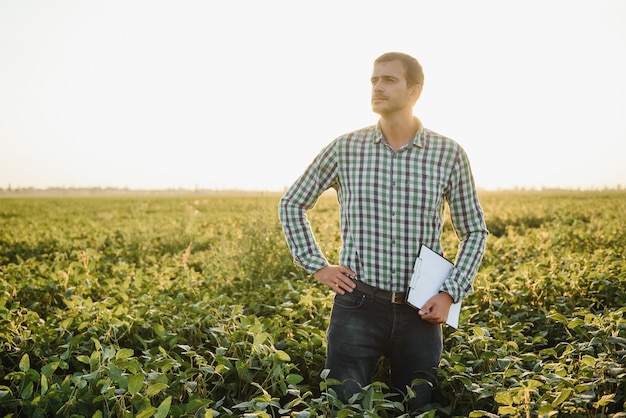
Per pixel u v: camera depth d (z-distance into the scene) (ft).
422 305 9.23
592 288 16.74
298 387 10.18
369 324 9.47
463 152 9.59
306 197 10.03
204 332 13.32
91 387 9.02
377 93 9.11
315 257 9.80
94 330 12.36
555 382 9.49
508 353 11.62
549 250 25.55
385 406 8.47
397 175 9.37
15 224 68.85
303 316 14.53
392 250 9.39
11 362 12.11
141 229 39.91
